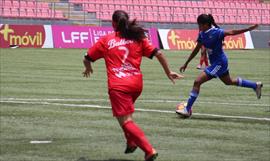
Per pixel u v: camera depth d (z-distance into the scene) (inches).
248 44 2977.4
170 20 3403.1
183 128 698.8
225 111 857.5
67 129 681.0
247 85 802.8
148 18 3351.4
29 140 613.0
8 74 1418.6
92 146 586.6
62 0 3189.0
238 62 2063.2
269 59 2247.8
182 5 3531.0
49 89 1118.4
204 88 1210.6
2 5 2960.1
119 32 503.2
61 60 1913.1
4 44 2425.0
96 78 1376.7
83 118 763.4
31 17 2928.2
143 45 500.4
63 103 913.5
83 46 2605.8
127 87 488.7
